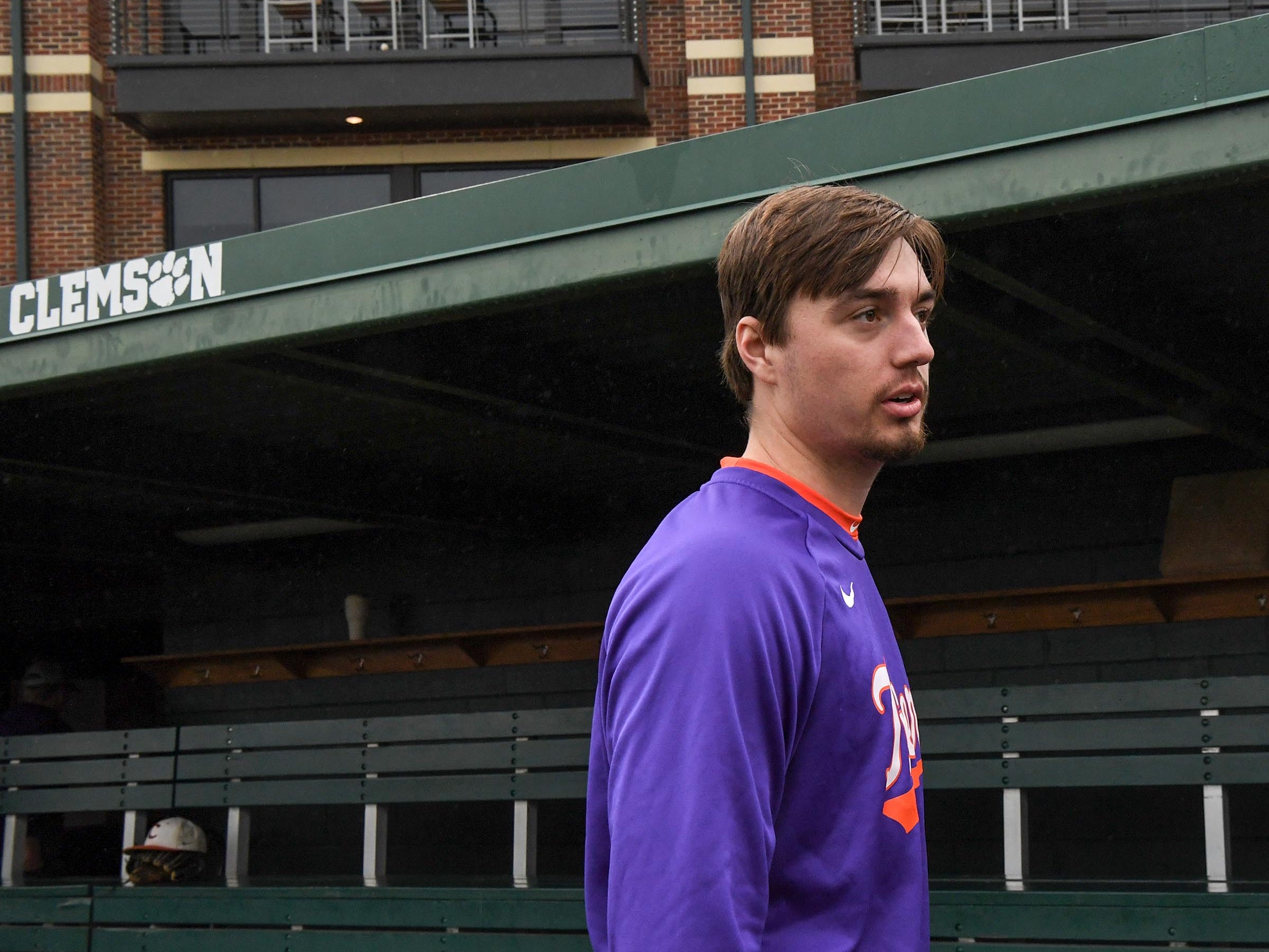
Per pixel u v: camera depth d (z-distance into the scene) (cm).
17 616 1430
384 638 1105
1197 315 636
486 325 650
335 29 1622
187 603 1218
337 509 940
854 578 152
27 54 1538
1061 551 901
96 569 1302
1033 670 876
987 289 551
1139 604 832
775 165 472
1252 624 808
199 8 1578
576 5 1568
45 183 1521
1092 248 541
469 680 1079
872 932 141
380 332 568
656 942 122
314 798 773
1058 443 837
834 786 141
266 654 1134
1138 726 584
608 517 1073
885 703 147
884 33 1443
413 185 1571
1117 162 417
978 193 438
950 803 876
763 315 154
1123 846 821
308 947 640
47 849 1115
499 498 1034
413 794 744
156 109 1488
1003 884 556
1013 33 1420
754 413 162
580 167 511
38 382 634
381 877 744
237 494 877
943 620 903
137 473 827
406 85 1487
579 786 699
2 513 1041
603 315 633
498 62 1484
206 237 1577
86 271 621
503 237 524
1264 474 806
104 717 1638
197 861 781
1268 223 513
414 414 794
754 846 127
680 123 1538
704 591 135
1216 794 562
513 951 595
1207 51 403
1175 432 804
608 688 145
